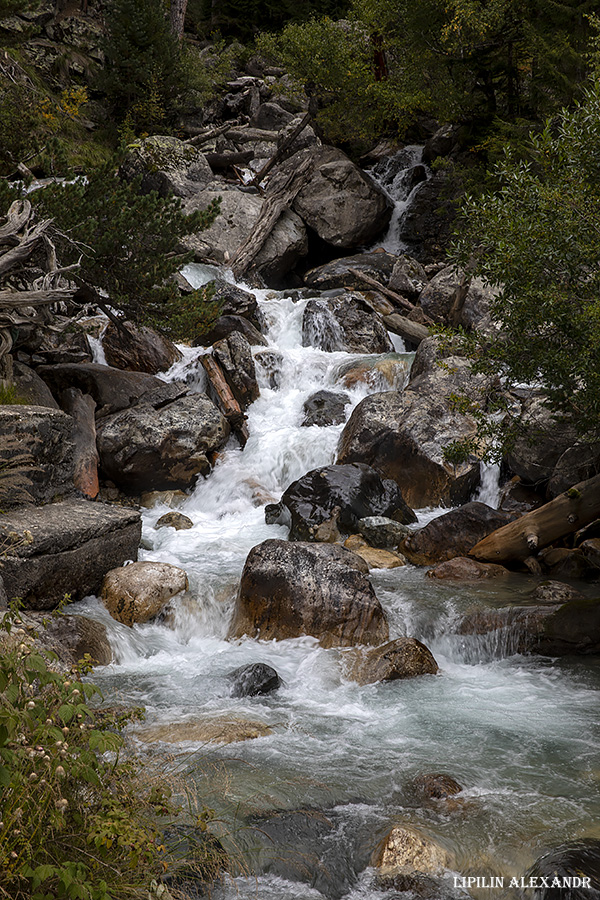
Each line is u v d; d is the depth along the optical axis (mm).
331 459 12008
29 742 2988
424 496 11164
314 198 21750
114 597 7582
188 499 11750
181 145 22922
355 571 7441
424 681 6520
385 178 24938
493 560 9094
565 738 5406
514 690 6320
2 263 9766
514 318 7906
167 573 7859
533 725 5621
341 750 5191
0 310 10172
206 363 13406
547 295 7227
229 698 6102
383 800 4551
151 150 22062
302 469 12016
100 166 12625
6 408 9203
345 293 17891
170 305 12484
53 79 25141
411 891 3729
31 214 10281
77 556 7566
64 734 3039
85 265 11758
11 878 2641
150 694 6113
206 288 12969
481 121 21625
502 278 7840
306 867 3881
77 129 23828
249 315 16188
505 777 4836
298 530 9953
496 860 3955
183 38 27938
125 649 6969
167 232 12469
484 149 20797
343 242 21688
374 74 24641
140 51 25031
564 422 8891
